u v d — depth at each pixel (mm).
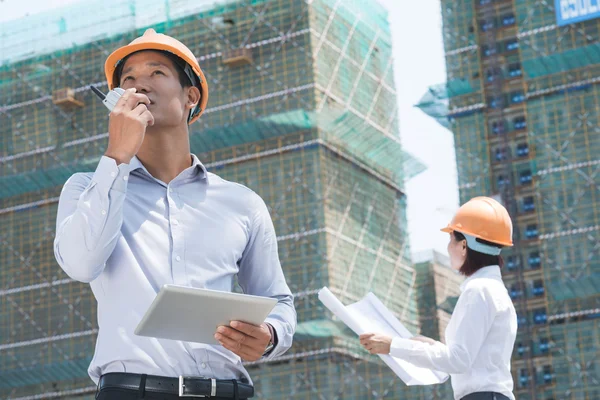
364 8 82438
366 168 78312
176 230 4109
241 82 76688
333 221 72688
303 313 70500
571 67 72250
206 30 78625
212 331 3797
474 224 6797
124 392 3834
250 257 4434
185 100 4387
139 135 3891
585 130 71438
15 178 80125
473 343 6371
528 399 68438
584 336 68562
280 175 74312
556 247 70125
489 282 6574
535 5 74125
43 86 82250
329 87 76188
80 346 75688
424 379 6746
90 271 3807
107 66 4398
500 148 74500
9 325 78312
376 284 75562
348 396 70125
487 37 76312
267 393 71625
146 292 3961
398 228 80250
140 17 80750
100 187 3785
